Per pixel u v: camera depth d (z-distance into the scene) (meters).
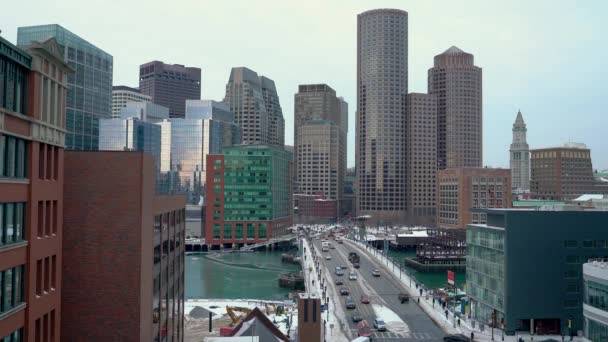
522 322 104.56
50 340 40.69
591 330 82.00
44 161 39.09
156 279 59.16
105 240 49.41
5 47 33.22
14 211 34.75
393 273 185.62
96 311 49.22
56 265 41.66
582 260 105.12
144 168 50.81
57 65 40.91
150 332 54.78
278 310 128.12
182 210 78.19
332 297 141.88
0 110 32.06
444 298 134.62
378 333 103.44
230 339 78.25
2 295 33.16
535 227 104.94
